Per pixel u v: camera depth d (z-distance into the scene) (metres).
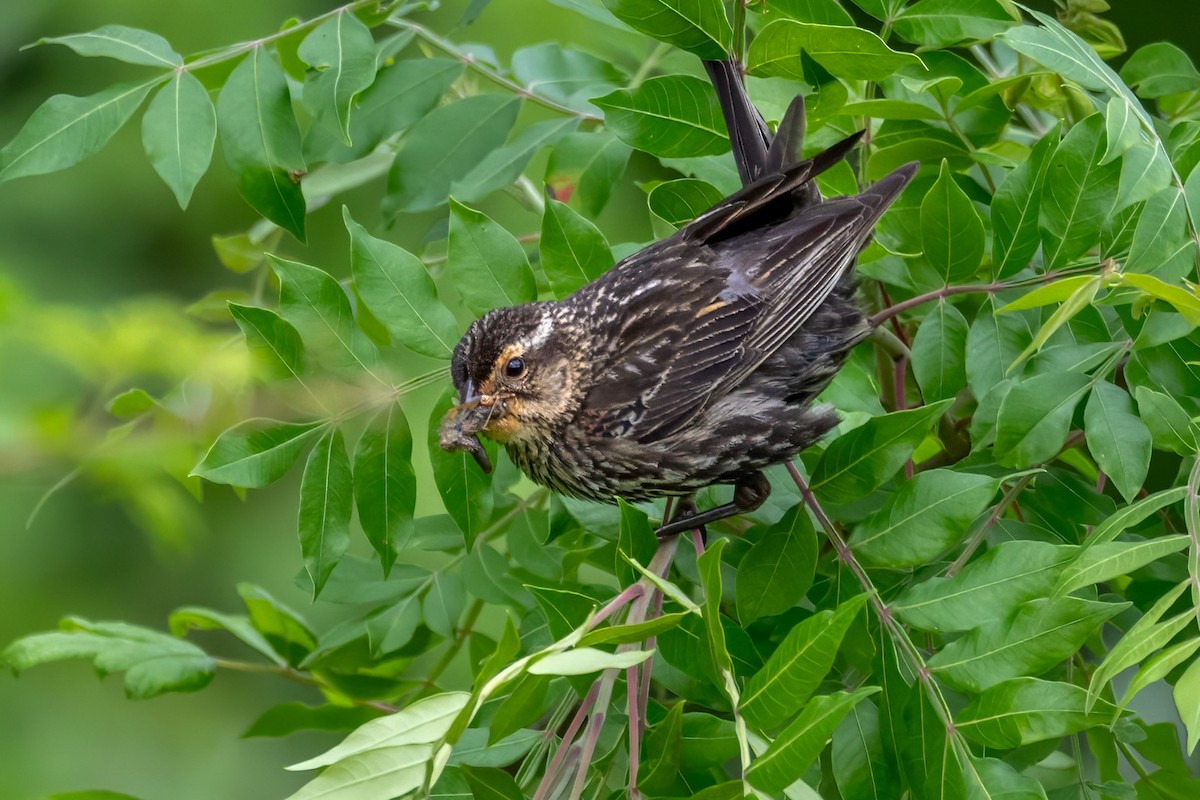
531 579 7.48
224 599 11.30
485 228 7.10
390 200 7.76
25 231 11.77
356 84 6.55
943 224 6.73
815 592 6.46
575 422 7.29
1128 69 7.94
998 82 7.07
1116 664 5.03
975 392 6.61
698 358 7.34
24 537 10.46
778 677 4.90
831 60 6.69
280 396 6.40
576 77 8.25
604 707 5.29
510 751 6.10
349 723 8.03
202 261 12.09
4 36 11.99
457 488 6.84
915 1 7.17
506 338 7.00
